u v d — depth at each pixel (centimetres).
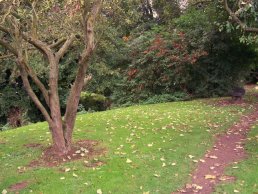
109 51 2166
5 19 809
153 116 1373
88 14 834
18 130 1275
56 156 879
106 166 798
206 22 1817
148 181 716
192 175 753
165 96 1952
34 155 909
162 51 1988
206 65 1947
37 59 1442
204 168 793
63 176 750
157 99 1942
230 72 1941
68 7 809
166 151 904
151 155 873
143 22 2645
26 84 864
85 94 2055
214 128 1150
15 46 880
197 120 1274
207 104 1678
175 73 1962
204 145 961
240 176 732
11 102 2066
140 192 668
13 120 2016
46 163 842
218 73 1938
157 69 2023
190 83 1988
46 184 713
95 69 2108
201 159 845
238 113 1402
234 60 1920
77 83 895
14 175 773
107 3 960
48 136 1120
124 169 779
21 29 839
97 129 1166
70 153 894
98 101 2067
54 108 886
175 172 765
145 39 2205
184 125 1195
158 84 2017
